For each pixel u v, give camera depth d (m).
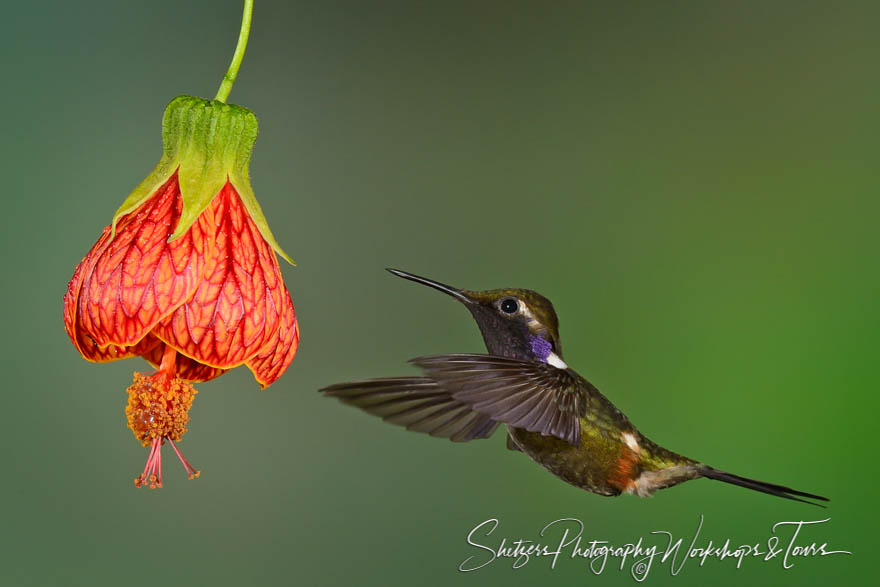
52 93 4.86
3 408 4.62
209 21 5.08
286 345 2.91
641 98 5.34
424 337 4.96
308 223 5.02
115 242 2.80
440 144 5.21
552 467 3.61
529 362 3.28
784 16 5.38
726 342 4.87
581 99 5.34
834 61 5.29
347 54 5.25
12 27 4.84
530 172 5.20
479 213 5.14
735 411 4.71
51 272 4.74
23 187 4.75
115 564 4.55
